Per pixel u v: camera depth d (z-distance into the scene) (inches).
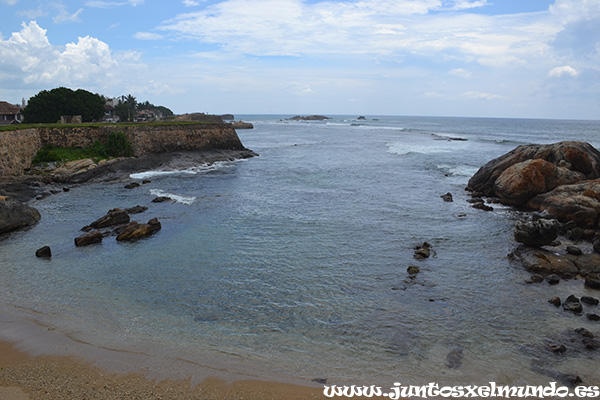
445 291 629.0
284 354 457.4
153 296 606.2
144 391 384.5
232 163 2145.7
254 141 3759.8
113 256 775.1
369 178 1676.9
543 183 1165.7
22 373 410.0
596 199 1016.2
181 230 936.9
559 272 693.3
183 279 669.3
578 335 505.4
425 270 711.1
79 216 1065.5
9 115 2970.0
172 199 1254.9
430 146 3105.3
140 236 885.8
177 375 411.2
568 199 1026.1
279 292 621.9
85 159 1667.1
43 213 1094.4
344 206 1179.3
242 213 1090.7
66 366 423.8
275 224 986.1
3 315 537.6
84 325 515.5
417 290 630.5
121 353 450.3
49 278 671.1
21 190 1284.4
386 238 885.2
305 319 541.3
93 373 411.8
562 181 1170.6
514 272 708.0
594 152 1273.4
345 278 675.4
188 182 1567.4
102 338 483.8
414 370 432.1
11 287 633.0
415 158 2347.4
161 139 2044.8
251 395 381.7
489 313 561.9
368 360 449.1
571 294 624.1
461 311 566.9
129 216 1044.5
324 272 699.4
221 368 425.4
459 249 821.2
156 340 482.3
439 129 6304.1
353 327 521.3
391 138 4128.9
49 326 510.3
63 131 1797.5
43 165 1610.5
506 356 461.4
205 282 657.6
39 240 874.1
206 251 800.3
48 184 1459.2
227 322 531.2
